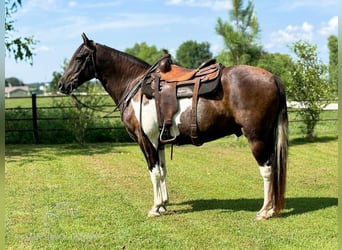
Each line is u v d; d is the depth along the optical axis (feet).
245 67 15.02
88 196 19.63
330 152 32.55
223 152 33.35
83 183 22.59
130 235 14.20
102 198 19.22
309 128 38.96
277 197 15.17
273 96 14.61
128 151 35.14
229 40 40.14
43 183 22.68
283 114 14.94
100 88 41.27
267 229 14.44
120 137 42.11
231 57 41.11
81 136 39.52
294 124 46.65
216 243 13.29
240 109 14.71
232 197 19.21
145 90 15.64
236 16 40.78
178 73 15.79
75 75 16.90
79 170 26.50
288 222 15.14
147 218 16.08
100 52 16.78
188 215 16.35
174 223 15.39
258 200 18.54
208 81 14.89
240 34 40.32
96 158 31.45
